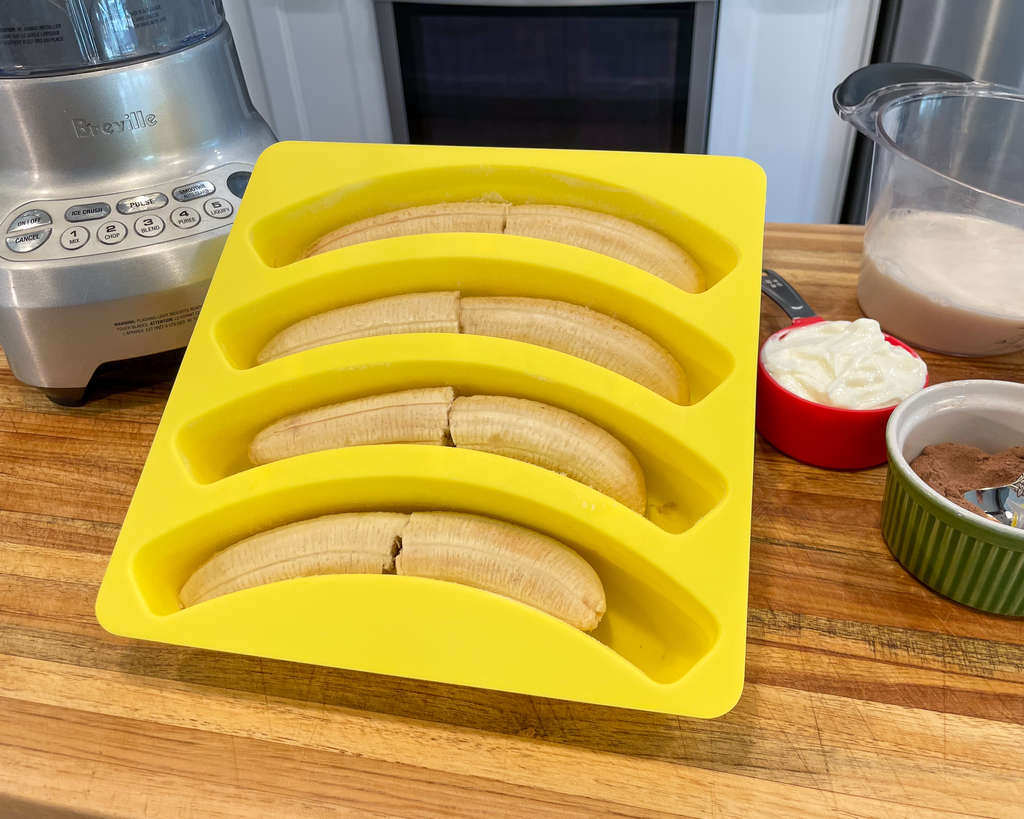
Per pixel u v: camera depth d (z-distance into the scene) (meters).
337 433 0.54
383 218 0.62
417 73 1.36
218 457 0.58
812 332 0.63
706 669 0.44
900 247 0.72
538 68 1.33
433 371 0.55
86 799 0.45
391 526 0.50
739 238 0.57
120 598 0.50
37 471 0.65
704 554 0.47
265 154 0.64
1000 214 0.66
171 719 0.48
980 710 0.47
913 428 0.56
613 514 0.49
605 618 0.52
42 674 0.51
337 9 1.28
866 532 0.58
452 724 0.48
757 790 0.44
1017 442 0.57
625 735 0.47
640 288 0.55
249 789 0.45
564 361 0.53
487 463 0.50
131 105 0.63
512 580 0.48
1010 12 1.17
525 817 0.43
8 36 0.59
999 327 0.67
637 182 0.60
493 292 0.60
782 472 0.62
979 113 0.76
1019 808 0.43
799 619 0.52
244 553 0.51
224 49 0.69
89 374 0.68
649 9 1.23
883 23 1.29
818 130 1.34
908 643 0.51
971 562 0.49
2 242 0.63
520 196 0.63
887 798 0.43
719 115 1.35
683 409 0.52
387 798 0.44
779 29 1.24
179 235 0.65
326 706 0.49
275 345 0.58
